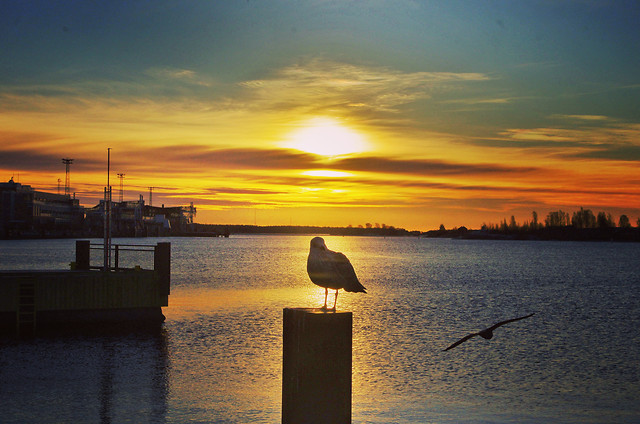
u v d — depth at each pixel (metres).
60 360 23.66
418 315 40.69
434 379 22.08
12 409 17.27
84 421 16.28
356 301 49.91
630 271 101.88
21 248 173.50
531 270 103.06
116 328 30.16
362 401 19.06
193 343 27.88
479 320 38.50
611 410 18.38
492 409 18.36
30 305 28.30
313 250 7.85
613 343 29.86
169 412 17.27
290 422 7.61
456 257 166.25
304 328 7.46
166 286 30.58
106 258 31.72
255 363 23.94
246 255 155.25
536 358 25.95
